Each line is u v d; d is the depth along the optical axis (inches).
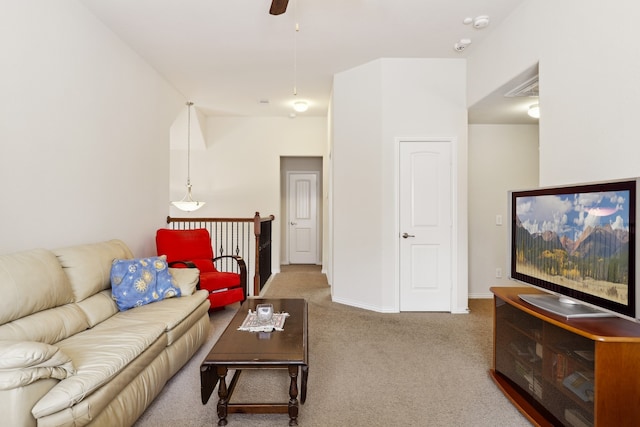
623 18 72.9
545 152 98.1
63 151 100.0
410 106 153.6
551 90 95.9
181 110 199.3
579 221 69.6
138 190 145.9
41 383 53.0
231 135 249.8
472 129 176.2
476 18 120.3
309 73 170.4
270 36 133.2
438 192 154.1
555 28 94.3
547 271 79.3
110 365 62.2
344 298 168.6
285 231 304.2
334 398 82.8
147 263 107.2
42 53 92.0
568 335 65.3
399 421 73.9
